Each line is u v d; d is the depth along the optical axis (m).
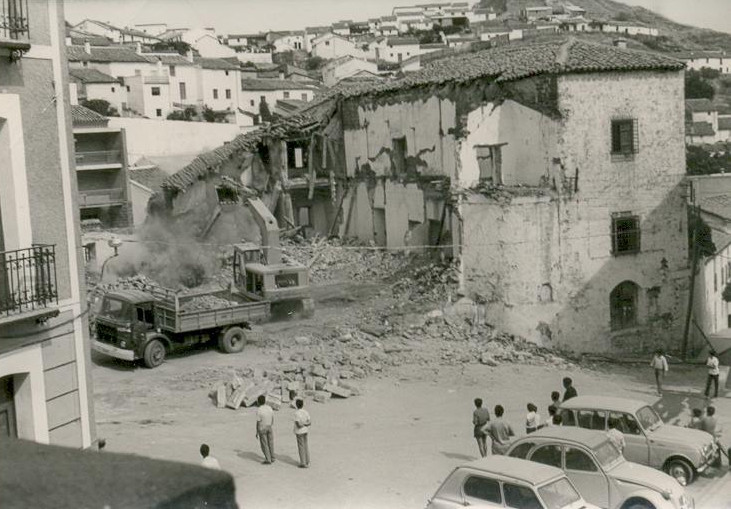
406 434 21.69
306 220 49.44
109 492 4.03
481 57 39.81
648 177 34.38
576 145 33.16
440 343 31.70
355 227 46.47
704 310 36.34
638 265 34.47
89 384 15.70
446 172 38.03
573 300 33.44
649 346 34.91
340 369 27.98
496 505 13.88
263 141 47.25
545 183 33.66
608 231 33.91
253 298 32.28
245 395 24.12
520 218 32.50
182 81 55.34
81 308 15.51
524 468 14.19
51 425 14.84
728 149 42.44
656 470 16.08
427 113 39.31
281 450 19.84
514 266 32.62
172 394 24.94
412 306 34.34
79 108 49.22
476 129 35.38
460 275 34.50
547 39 42.22
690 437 18.11
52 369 14.85
